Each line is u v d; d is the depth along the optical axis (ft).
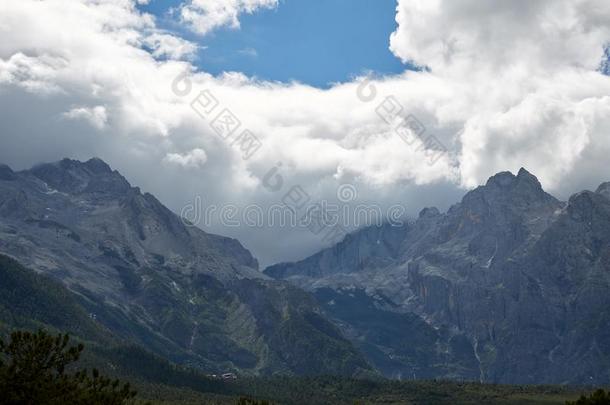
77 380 497.46
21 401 468.75
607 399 543.80
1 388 466.29
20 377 475.31
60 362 495.82
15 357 488.02
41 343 490.08
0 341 491.31
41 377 483.10
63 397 474.90
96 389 494.59
